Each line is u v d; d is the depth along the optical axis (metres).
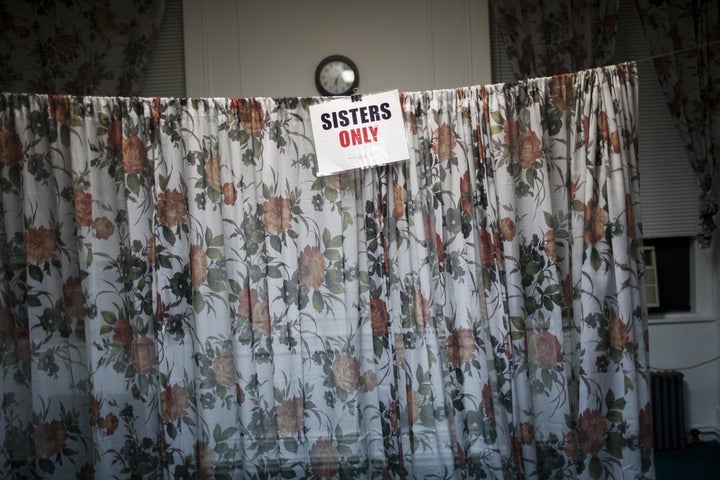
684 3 2.74
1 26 2.56
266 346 1.91
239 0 2.72
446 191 1.98
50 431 1.87
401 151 1.87
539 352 1.98
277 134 1.94
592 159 1.94
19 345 1.89
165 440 1.86
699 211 2.81
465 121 1.98
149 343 1.91
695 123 2.74
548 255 1.97
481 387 1.93
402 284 1.97
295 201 1.94
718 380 3.02
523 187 1.99
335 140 1.88
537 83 1.99
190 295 1.92
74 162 1.86
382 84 2.77
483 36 2.75
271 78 2.74
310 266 1.93
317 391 1.93
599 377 1.94
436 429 1.95
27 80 2.56
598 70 1.97
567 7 2.65
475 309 1.95
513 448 1.94
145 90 2.76
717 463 2.72
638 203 2.01
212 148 1.92
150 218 1.91
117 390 1.88
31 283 1.85
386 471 1.93
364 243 1.96
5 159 1.87
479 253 1.98
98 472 1.83
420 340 1.96
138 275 1.89
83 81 2.57
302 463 1.91
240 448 1.89
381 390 1.94
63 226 1.89
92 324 1.85
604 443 1.94
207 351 1.89
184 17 2.69
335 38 2.76
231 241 1.91
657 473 2.63
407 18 2.77
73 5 2.59
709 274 3.06
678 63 2.75
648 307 3.11
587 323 1.93
